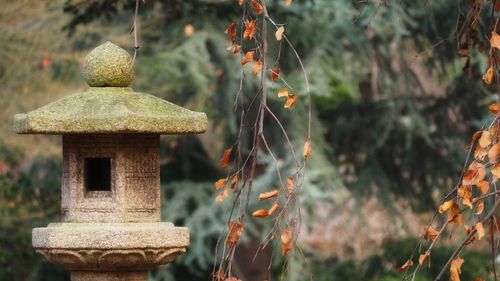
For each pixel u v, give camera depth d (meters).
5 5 13.03
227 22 11.81
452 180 15.73
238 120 14.69
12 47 13.20
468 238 4.93
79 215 5.39
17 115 5.27
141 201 5.38
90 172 5.43
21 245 13.57
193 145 15.30
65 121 5.10
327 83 14.35
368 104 15.74
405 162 15.84
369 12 13.55
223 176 15.23
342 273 15.29
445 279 14.27
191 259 14.07
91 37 13.34
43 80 13.28
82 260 5.21
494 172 4.74
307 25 14.41
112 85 5.28
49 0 12.88
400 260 15.11
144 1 5.34
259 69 5.13
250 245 15.73
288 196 5.04
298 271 14.84
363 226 15.60
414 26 13.73
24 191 13.52
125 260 5.21
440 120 15.56
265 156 14.60
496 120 4.86
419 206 15.98
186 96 14.30
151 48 13.78
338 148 16.00
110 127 5.07
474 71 12.22
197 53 13.34
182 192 14.65
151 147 5.39
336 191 14.73
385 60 15.21
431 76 14.67
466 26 5.79
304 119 14.89
